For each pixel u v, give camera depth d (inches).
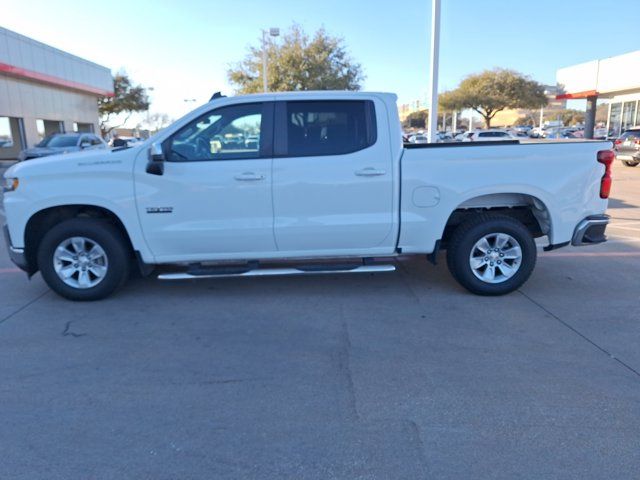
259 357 165.2
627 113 1231.5
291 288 233.1
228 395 142.3
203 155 206.7
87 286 214.5
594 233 219.6
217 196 205.5
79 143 828.0
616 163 961.5
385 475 109.9
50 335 182.9
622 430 124.5
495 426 126.6
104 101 1785.2
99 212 218.7
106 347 172.9
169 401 139.2
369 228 210.5
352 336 180.9
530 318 195.8
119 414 133.2
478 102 1971.0
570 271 257.3
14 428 127.0
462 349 169.6
